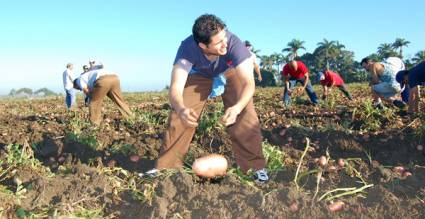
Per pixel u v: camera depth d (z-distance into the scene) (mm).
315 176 4262
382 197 3570
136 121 8156
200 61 4062
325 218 3279
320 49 94438
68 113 11492
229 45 3947
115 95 8562
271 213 3330
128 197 3748
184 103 4273
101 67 8414
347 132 6465
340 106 9930
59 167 4520
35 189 3875
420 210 3400
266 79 75375
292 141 6121
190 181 3850
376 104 8594
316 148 5730
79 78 8234
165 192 3717
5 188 3982
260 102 12562
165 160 4258
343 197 3727
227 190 3832
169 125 4242
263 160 4238
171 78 4051
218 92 4309
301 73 10469
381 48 85938
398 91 8461
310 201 3496
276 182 4195
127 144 5637
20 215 3396
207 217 3338
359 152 5605
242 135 4148
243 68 3922
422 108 8742
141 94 26672
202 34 3629
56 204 3521
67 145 5801
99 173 4141
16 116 11172
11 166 4523
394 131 6379
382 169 4402
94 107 8328
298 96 12820
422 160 5191
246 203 3500
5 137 6941
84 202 3600
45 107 16375
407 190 3893
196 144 5969
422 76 6906
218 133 6152
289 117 8578
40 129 7863
